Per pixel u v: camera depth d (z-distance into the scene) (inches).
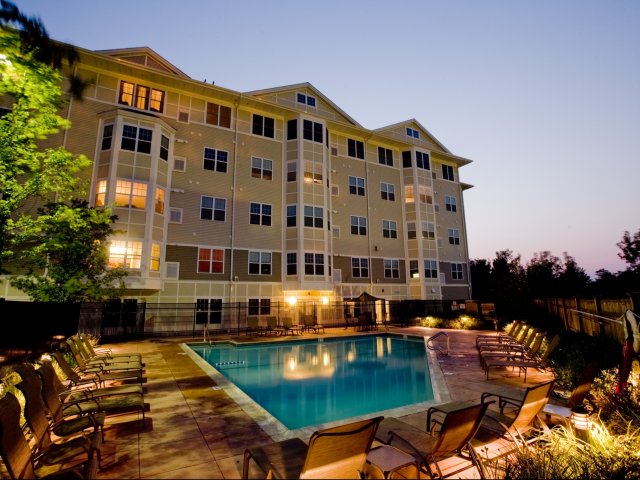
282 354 555.8
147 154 726.5
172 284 749.9
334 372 423.8
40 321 348.2
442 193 1272.1
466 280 1255.5
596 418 180.7
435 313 997.8
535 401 161.0
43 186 426.0
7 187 401.4
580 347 331.0
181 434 189.3
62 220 433.4
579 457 144.6
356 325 878.4
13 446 110.6
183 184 799.1
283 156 950.4
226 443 177.9
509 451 155.6
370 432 114.4
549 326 600.1
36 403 145.1
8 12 242.1
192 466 152.9
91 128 710.5
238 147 887.1
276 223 905.5
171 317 735.1
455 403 191.2
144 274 684.7
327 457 107.7
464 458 148.9
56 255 466.0
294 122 960.9
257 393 335.9
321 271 906.1
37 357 339.9
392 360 495.5
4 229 400.8
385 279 1079.6
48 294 442.6
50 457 130.2
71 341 306.0
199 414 222.5
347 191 1064.8
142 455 163.5
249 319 737.0
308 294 919.0
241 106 906.1
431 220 1176.2
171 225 769.6
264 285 861.2
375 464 127.8
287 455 127.6
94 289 480.4
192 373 344.2
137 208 700.0
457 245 1266.0
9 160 381.4
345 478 114.0
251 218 872.9
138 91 778.2
